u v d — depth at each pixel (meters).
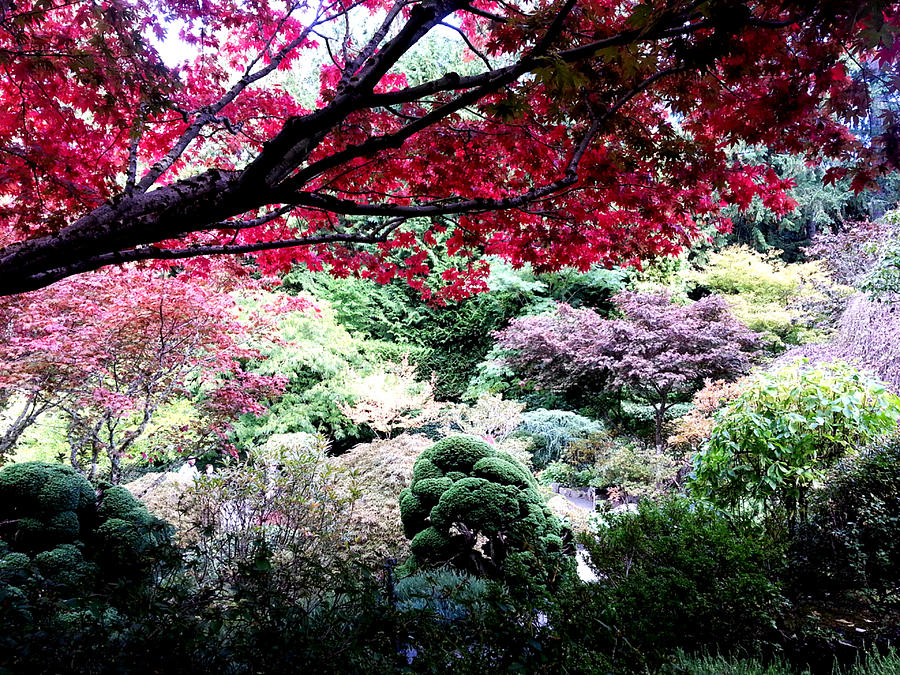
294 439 7.86
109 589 2.38
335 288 15.75
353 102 1.89
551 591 2.85
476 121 3.27
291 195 1.98
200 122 2.72
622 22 2.46
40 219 3.20
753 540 3.57
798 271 14.04
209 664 2.02
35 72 2.69
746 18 1.71
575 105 2.57
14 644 1.92
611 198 3.26
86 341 5.64
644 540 3.56
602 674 2.14
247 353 7.18
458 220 3.63
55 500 4.45
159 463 10.20
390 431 12.30
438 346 16.67
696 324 10.98
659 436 10.78
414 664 2.10
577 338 11.56
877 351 7.46
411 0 2.49
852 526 3.89
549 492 8.40
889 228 9.21
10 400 6.98
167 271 6.17
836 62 2.23
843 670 3.03
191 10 3.30
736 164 3.23
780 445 4.30
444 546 5.15
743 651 3.05
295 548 3.12
